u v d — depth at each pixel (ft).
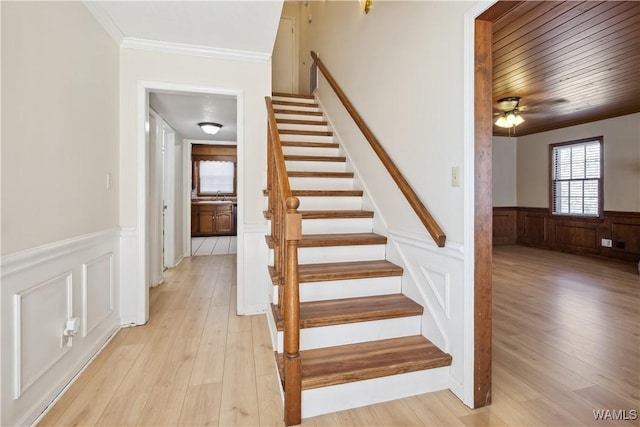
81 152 6.48
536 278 13.62
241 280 9.41
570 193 19.47
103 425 4.90
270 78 9.55
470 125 5.26
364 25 10.25
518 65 10.25
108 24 7.47
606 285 12.58
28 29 4.89
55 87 5.59
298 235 4.98
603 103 14.64
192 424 4.95
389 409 5.37
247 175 9.45
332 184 10.72
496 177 22.31
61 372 5.74
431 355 5.89
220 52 9.07
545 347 7.48
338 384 5.27
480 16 5.10
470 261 5.31
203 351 7.22
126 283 8.55
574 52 9.47
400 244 7.66
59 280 5.73
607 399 5.59
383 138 8.82
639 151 16.10
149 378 6.14
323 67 14.51
